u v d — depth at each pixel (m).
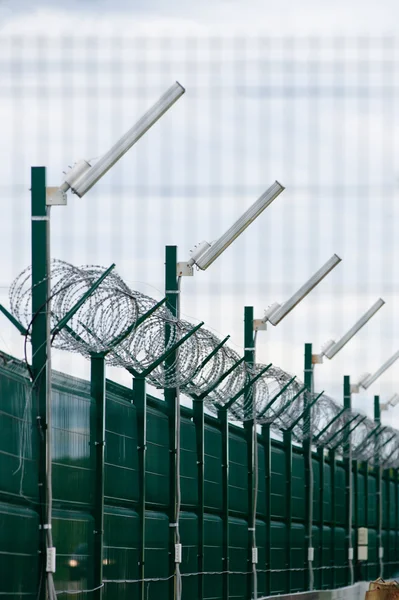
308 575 72.81
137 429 45.44
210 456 55.78
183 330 43.75
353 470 91.06
